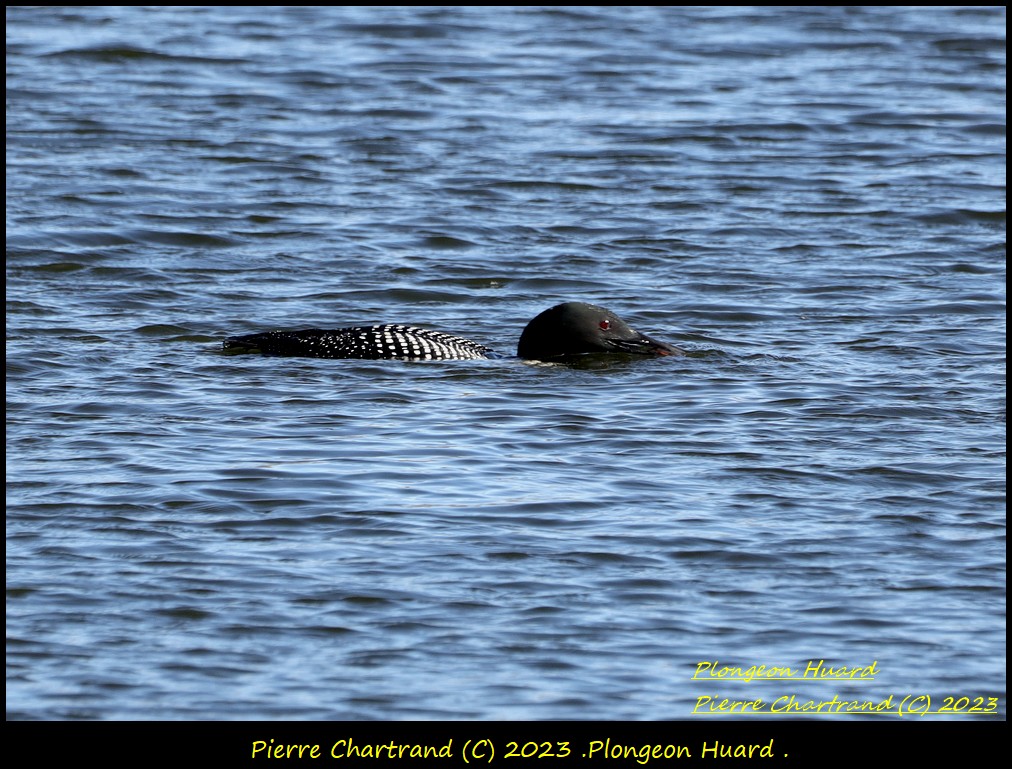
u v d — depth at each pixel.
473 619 23.38
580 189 55.00
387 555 25.33
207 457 29.78
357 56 71.62
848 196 54.56
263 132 60.69
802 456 30.33
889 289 44.59
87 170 55.16
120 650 22.44
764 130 62.34
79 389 34.31
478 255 47.94
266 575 24.58
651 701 21.52
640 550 25.66
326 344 37.47
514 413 33.19
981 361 37.53
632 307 42.94
